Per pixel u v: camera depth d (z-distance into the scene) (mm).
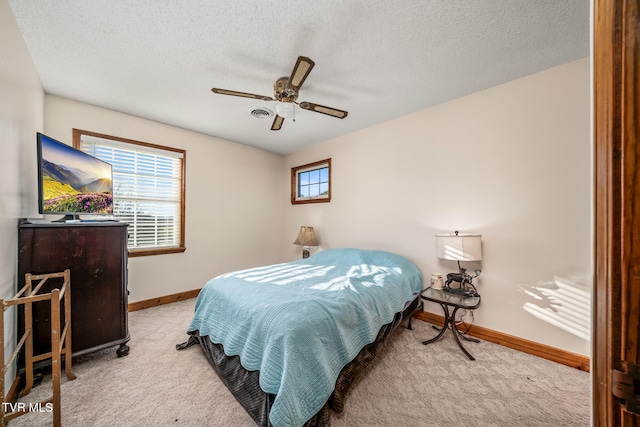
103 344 1825
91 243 1800
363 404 1451
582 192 1897
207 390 1564
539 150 2064
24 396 1479
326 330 1388
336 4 1418
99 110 2670
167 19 1522
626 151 386
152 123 3039
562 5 1412
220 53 1835
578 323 1882
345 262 2799
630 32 391
